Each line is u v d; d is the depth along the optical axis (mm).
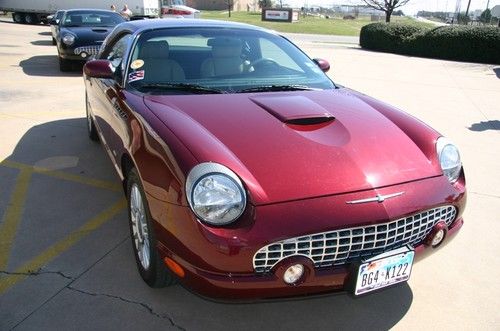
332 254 2137
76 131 5855
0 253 3062
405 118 2986
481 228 3668
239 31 3801
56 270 2889
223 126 2537
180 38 3549
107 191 4094
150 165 2369
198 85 3182
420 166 2506
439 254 3258
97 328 2408
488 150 5824
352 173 2299
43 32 20969
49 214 3633
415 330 2516
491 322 2592
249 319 2545
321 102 3029
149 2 22578
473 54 18344
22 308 2527
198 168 2131
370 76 11930
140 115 2727
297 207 2105
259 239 2021
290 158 2318
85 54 9984
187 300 2656
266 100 2922
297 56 3834
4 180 4281
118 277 2834
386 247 2252
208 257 2049
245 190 2121
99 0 22906
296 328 2498
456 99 9227
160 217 2232
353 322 2562
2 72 9969
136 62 3342
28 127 5988
